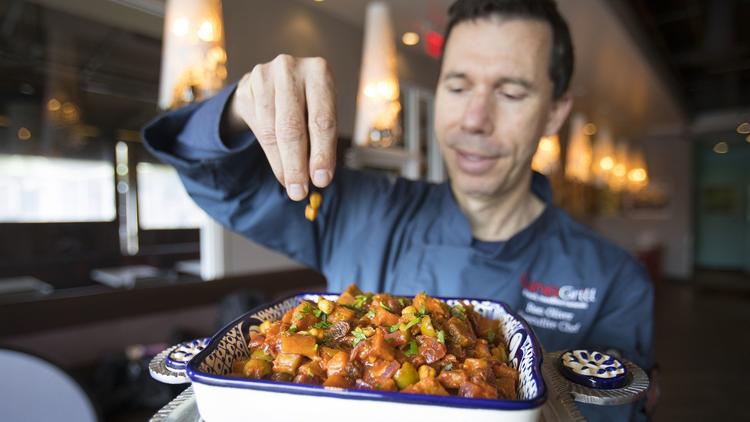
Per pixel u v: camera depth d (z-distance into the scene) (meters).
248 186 0.82
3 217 2.66
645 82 5.55
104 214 3.03
